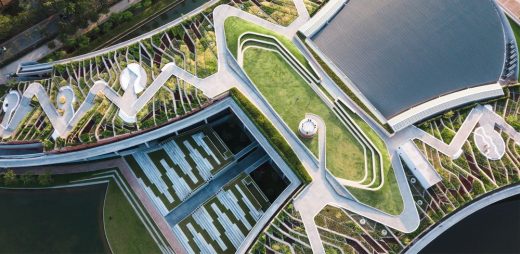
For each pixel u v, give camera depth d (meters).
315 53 67.19
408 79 64.44
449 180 59.91
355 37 67.62
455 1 66.50
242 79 66.50
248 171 67.62
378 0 68.56
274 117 64.12
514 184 60.47
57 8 71.94
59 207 66.81
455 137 62.56
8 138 64.62
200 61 67.38
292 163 60.78
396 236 57.56
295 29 70.06
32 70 70.44
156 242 63.84
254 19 70.69
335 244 57.22
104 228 65.31
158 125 63.75
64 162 65.56
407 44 65.31
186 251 63.06
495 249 63.38
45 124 65.25
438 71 64.62
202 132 68.56
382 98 64.12
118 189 66.94
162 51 68.38
